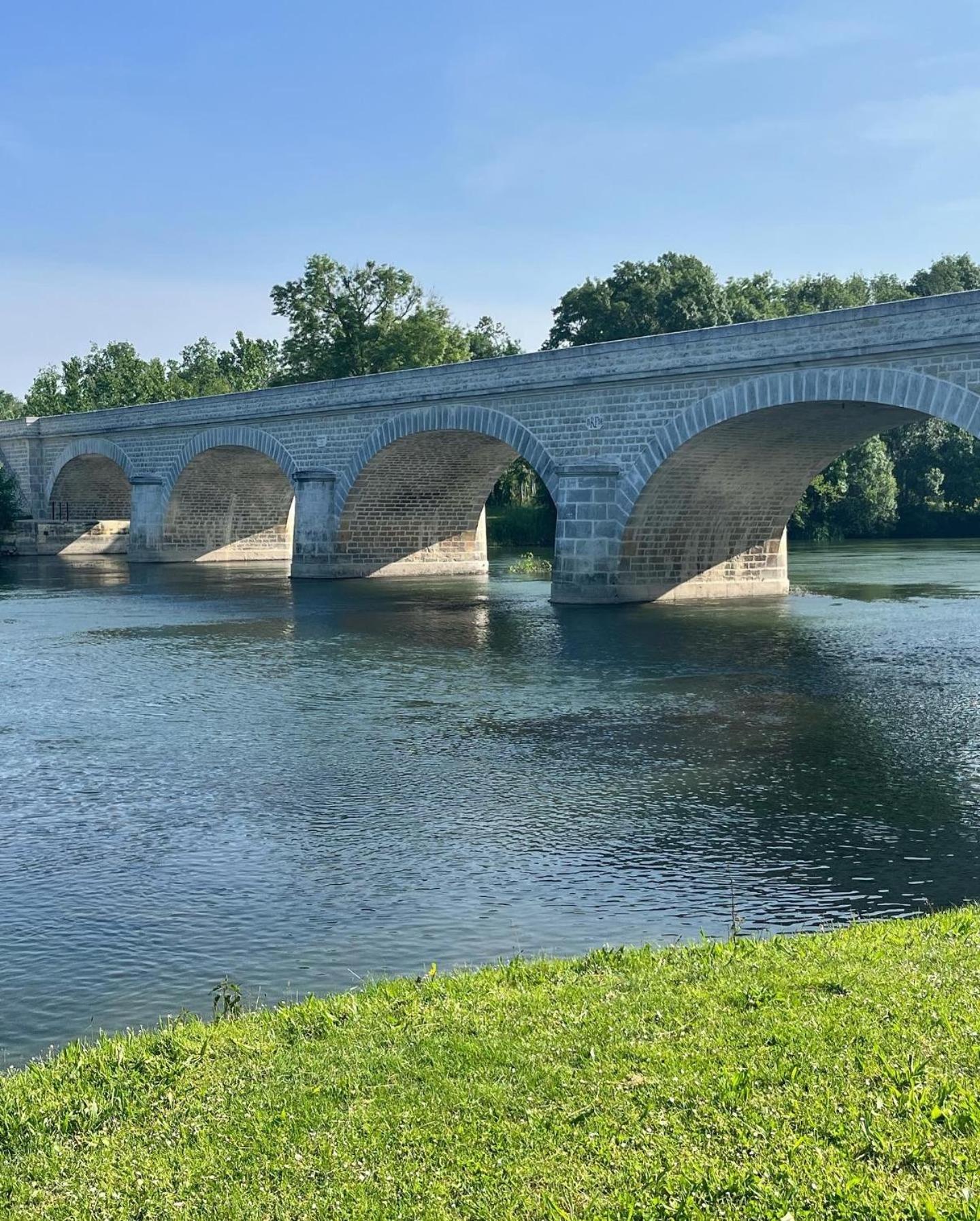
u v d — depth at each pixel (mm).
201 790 18031
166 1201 6309
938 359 31984
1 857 14859
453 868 14211
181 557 70375
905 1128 6438
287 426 58219
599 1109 6914
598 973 9461
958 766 19078
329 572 56562
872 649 32062
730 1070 7227
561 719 23062
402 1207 6094
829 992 8539
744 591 47094
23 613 42500
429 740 21312
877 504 94750
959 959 9086
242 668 29609
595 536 42562
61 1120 7305
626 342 40469
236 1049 8297
